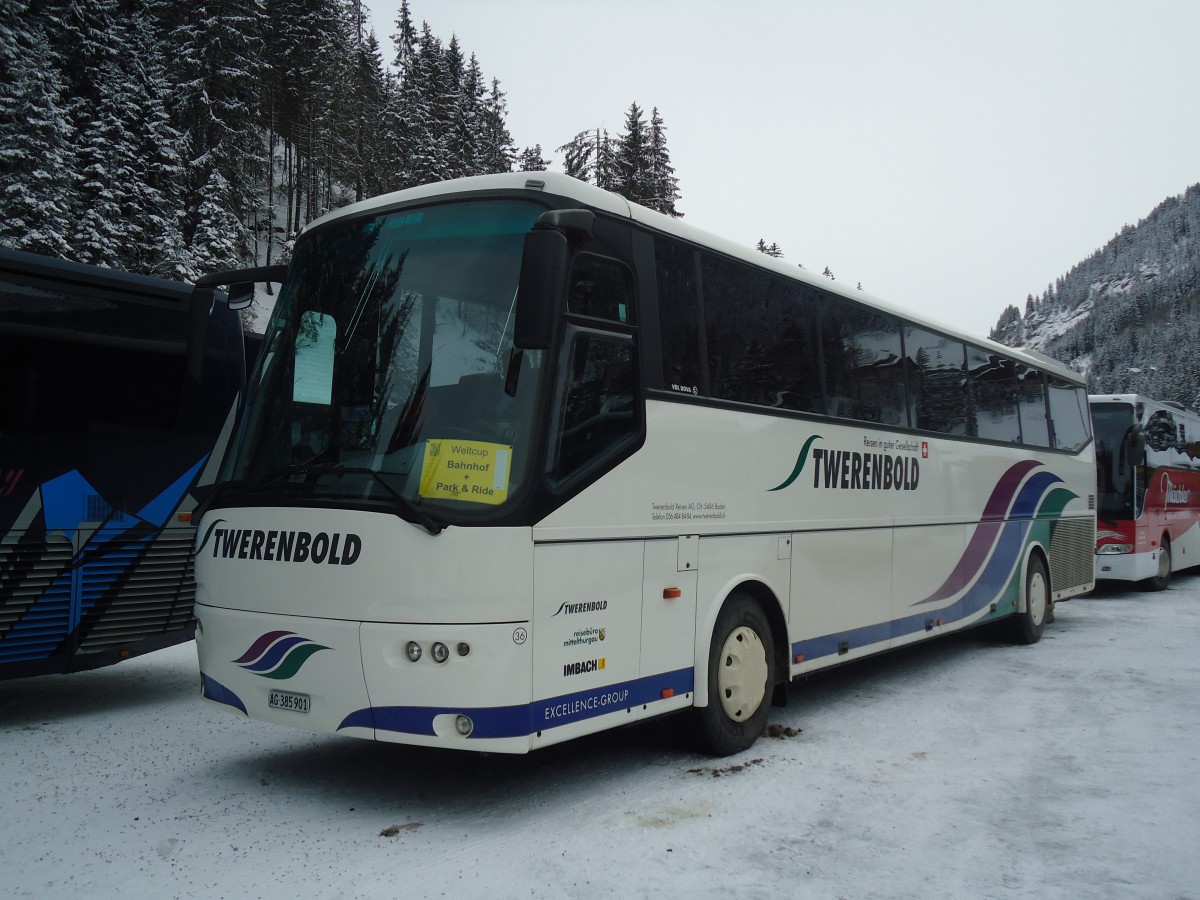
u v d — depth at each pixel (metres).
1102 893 4.20
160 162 39.28
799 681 9.15
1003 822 5.12
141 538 7.83
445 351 5.02
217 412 8.45
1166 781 5.88
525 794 5.50
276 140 68.69
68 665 7.38
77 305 7.65
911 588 8.88
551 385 4.98
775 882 4.27
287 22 61.09
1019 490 11.42
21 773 5.90
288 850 4.58
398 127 70.69
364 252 5.51
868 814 5.22
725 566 6.30
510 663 4.67
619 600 5.38
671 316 6.00
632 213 5.78
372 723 4.73
